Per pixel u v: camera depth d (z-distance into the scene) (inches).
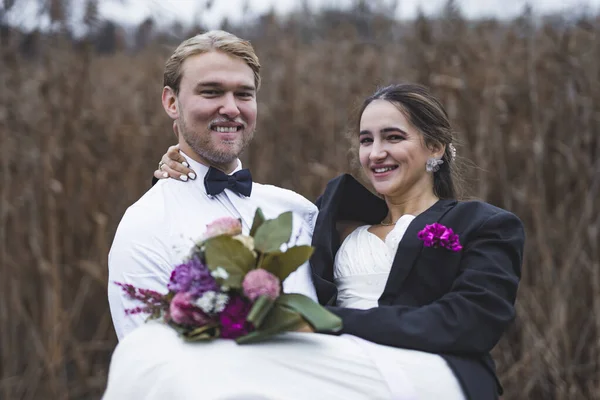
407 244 96.0
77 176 222.4
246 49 101.6
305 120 231.5
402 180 102.7
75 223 222.1
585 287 199.0
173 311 78.1
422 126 103.0
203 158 103.2
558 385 187.6
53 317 206.4
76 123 221.0
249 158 229.5
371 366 80.0
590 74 211.9
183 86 100.5
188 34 227.6
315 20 257.9
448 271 93.4
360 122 109.6
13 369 209.0
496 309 87.9
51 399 203.2
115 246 97.0
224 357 76.0
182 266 80.5
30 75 225.1
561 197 207.6
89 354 219.0
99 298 224.1
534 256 202.1
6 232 214.5
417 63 221.6
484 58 215.6
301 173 223.3
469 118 208.7
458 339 85.7
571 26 219.0
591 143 209.9
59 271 216.2
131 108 239.6
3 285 208.8
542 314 193.3
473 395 83.0
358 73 235.3
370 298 97.4
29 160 217.9
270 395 73.9
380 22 241.6
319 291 99.7
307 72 242.8
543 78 214.2
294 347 79.0
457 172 114.0
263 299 76.0
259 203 106.7
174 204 99.8
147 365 77.4
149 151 230.7
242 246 78.4
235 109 99.3
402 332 85.1
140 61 255.3
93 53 231.9
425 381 81.8
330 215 106.2
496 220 94.5
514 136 209.6
